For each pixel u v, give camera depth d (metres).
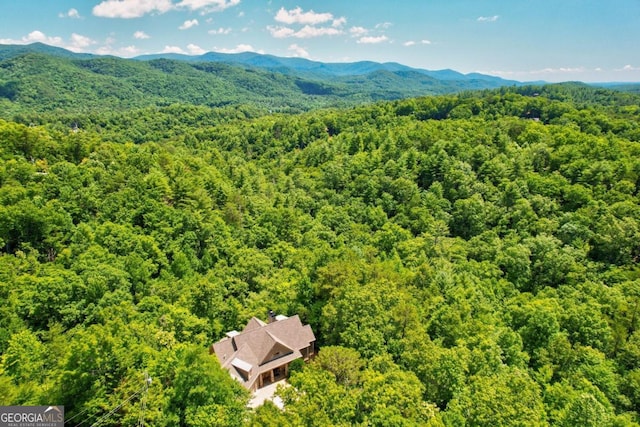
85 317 51.34
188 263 66.62
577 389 41.97
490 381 36.03
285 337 47.56
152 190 84.38
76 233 65.88
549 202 89.62
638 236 73.75
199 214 81.75
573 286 68.88
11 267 55.50
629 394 44.69
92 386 30.30
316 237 84.00
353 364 35.88
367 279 55.09
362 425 29.66
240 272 64.88
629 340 51.78
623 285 65.00
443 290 60.28
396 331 44.34
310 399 30.64
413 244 79.12
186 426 30.66
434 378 37.97
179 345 38.22
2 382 29.98
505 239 83.69
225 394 31.94
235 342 44.97
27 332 40.84
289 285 57.09
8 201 68.44
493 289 66.75
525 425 31.28
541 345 50.97
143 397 30.23
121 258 62.72
